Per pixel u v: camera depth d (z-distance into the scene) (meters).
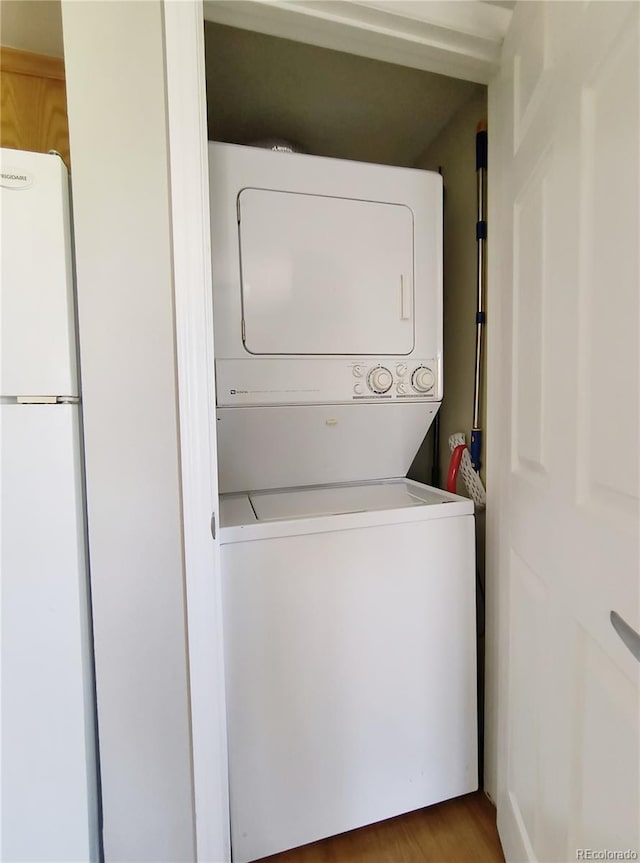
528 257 1.07
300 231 1.35
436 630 1.34
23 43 1.39
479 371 1.52
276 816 1.20
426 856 1.28
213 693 1.04
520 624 1.14
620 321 0.68
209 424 1.01
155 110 0.94
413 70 1.47
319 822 1.24
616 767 0.71
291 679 1.20
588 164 0.77
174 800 1.03
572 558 0.84
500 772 1.30
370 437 1.60
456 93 1.59
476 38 1.21
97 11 0.92
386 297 1.46
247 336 1.32
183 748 1.03
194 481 0.99
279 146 1.76
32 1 1.23
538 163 1.00
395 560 1.29
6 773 0.95
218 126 1.77
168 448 0.98
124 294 0.95
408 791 1.33
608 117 0.71
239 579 1.15
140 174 0.94
